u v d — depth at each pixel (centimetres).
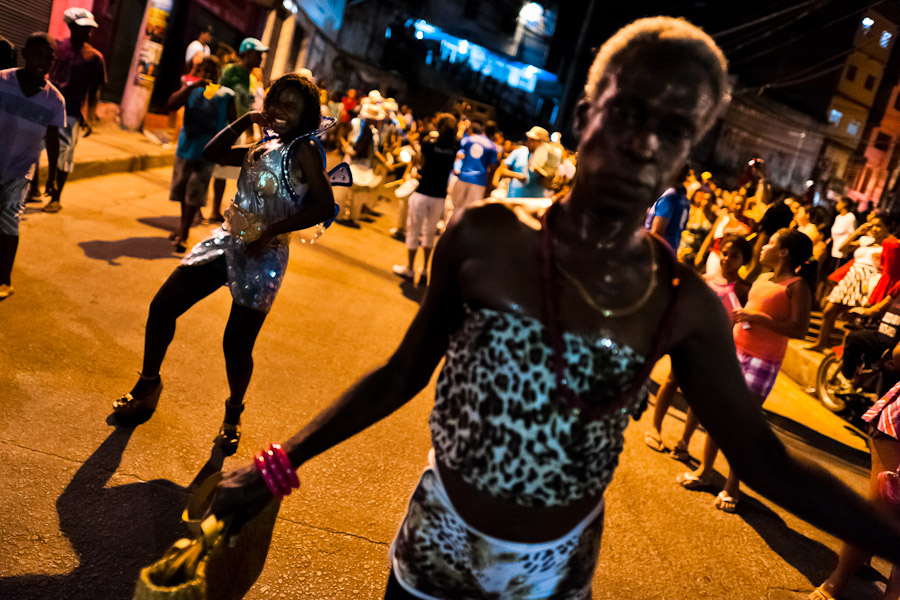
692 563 378
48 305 475
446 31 4119
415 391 148
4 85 432
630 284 129
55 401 363
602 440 130
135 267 598
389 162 1164
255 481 139
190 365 449
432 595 147
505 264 128
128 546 277
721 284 493
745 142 3591
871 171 3394
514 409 125
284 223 334
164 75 1539
